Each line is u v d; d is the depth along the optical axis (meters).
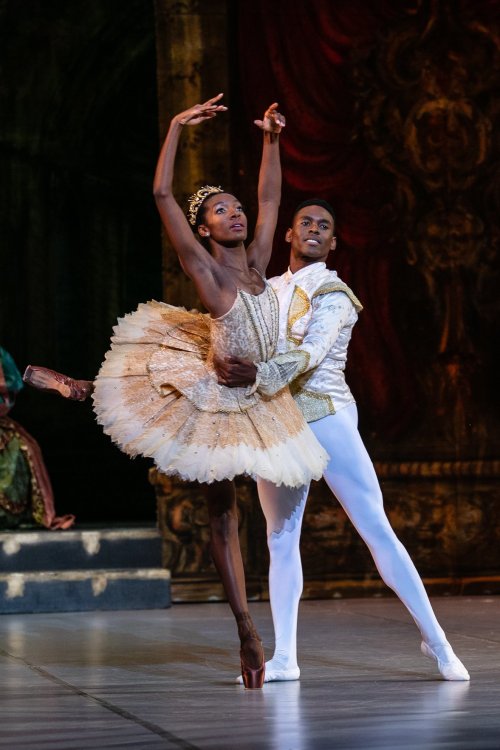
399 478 19.66
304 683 10.41
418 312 19.92
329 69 19.88
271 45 19.80
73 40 32.41
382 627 15.05
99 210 37.72
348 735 7.92
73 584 18.30
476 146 20.05
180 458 9.94
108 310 38.16
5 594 18.09
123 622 16.48
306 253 11.15
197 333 10.65
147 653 12.88
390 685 10.19
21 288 33.97
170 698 9.66
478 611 16.89
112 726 8.38
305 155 19.75
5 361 20.06
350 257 19.84
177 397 10.32
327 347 10.41
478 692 9.71
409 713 8.73
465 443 19.78
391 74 19.92
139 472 36.88
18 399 34.09
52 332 35.47
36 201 34.44
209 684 10.46
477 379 19.94
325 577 19.34
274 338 10.48
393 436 19.72
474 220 20.05
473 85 20.06
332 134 19.86
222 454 9.93
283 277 11.27
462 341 19.92
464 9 20.06
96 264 37.59
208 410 10.12
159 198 10.18
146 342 10.57
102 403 10.38
